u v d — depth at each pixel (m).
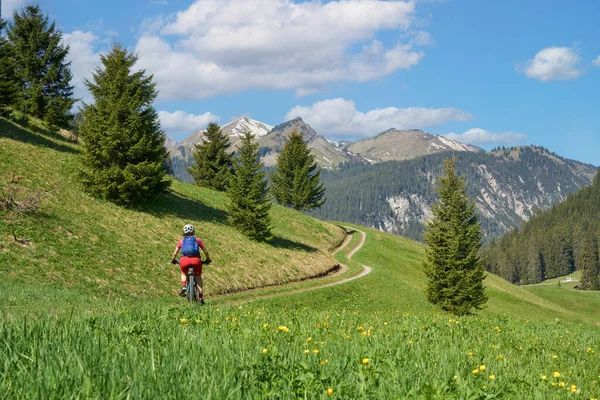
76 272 27.38
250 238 51.84
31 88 55.44
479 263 49.31
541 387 5.54
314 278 50.94
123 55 42.72
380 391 4.16
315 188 87.25
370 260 72.00
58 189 37.59
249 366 4.39
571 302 135.75
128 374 3.92
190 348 5.28
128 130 40.88
